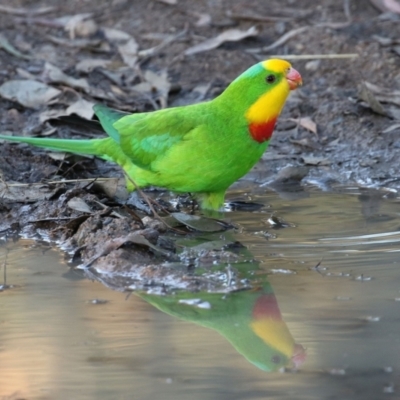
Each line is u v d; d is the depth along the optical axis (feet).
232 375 20.76
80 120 42.29
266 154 42.06
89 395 19.92
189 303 24.99
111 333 23.02
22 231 32.65
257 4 56.18
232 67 49.62
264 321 23.59
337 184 38.73
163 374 20.89
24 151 39.50
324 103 45.96
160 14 55.36
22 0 57.41
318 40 51.11
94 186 35.19
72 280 27.12
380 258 28.12
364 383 20.21
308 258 28.30
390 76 47.57
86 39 52.60
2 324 23.58
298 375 20.80
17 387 20.33
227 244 29.73
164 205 35.35
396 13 54.08
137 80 48.26
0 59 49.34
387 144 42.22
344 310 23.97
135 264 27.91
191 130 32.96
